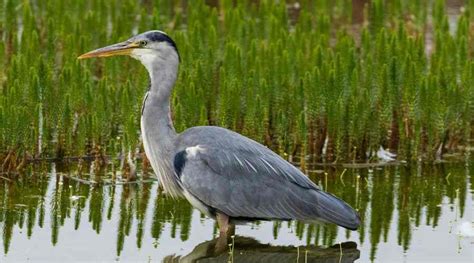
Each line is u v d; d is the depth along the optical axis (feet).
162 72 44.27
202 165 42.52
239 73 57.57
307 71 56.59
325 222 42.29
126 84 55.88
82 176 50.93
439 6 72.28
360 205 47.83
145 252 42.11
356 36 75.77
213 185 42.29
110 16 78.43
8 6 68.80
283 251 42.63
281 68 56.90
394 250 42.65
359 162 53.78
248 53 60.08
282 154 53.01
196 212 47.16
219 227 43.73
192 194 42.86
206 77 57.67
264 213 42.52
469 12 74.69
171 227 45.11
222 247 42.86
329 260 41.57
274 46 61.46
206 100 57.00
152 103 44.27
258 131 53.62
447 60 61.87
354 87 55.42
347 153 53.72
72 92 54.75
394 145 55.21
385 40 60.18
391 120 55.16
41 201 47.65
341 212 42.04
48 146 53.01
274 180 42.55
